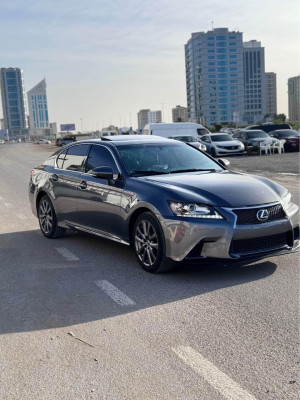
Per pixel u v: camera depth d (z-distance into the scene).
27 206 11.45
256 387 3.00
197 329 3.94
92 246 7.05
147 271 5.62
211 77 172.00
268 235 5.20
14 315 4.42
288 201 5.57
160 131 34.41
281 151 29.11
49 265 6.11
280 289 4.83
